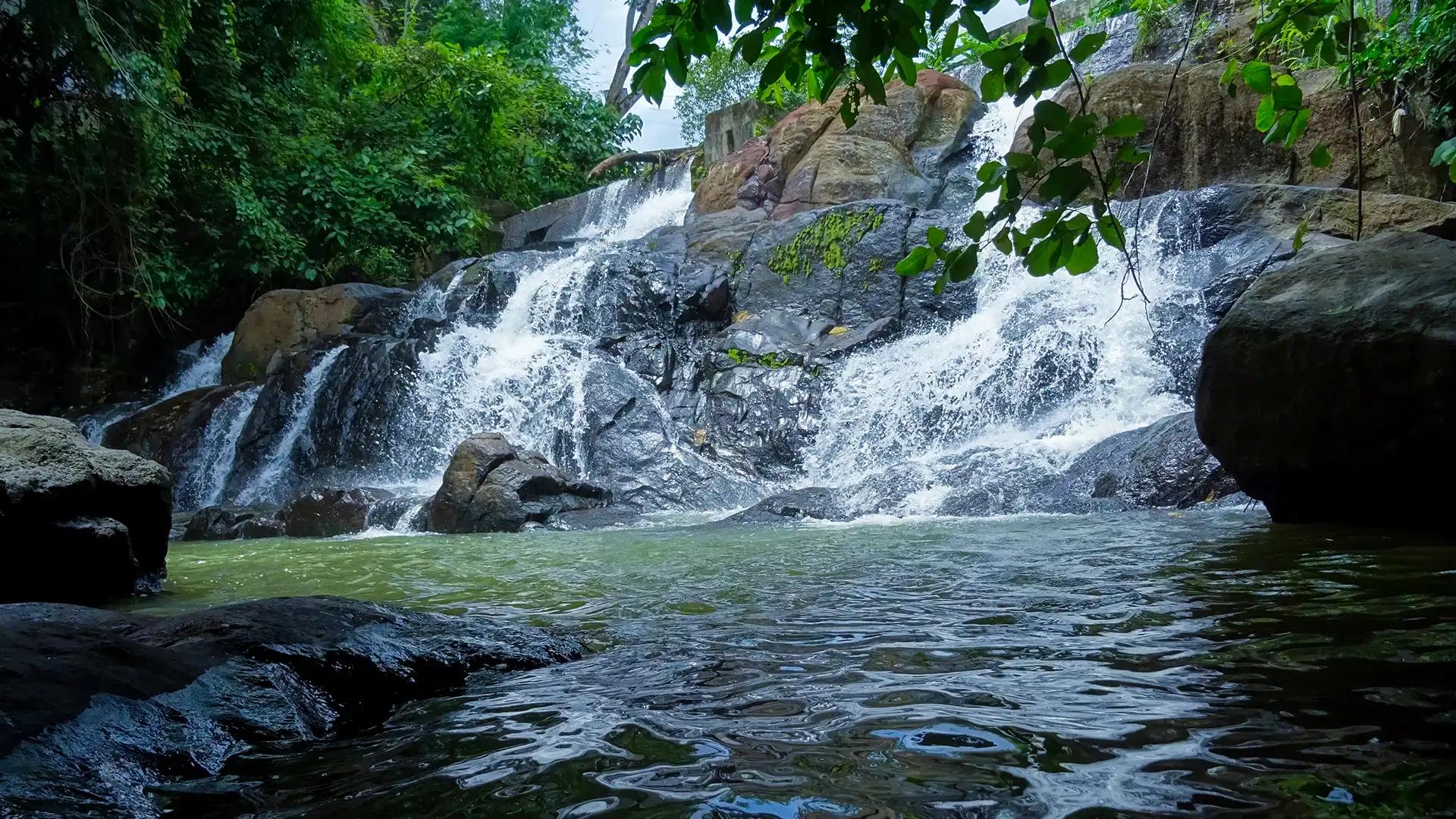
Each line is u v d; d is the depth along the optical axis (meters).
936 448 10.99
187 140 15.99
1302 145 12.07
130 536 5.49
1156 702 2.09
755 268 14.67
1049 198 2.28
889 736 1.95
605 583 4.91
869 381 11.98
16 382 16.94
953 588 3.98
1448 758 1.66
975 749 1.84
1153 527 5.93
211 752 2.00
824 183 15.75
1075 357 10.50
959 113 16.41
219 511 10.84
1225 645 2.58
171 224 17.64
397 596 4.75
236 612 2.75
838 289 13.74
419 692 2.61
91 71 14.11
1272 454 5.43
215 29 17.05
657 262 14.99
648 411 12.52
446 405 13.38
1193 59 14.08
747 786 1.70
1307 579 3.57
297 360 14.73
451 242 20.98
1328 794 1.53
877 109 16.59
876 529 7.26
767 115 19.45
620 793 1.69
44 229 16.06
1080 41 2.23
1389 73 10.98
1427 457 4.79
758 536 7.23
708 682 2.53
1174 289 10.54
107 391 17.69
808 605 3.79
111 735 1.91
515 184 24.11
